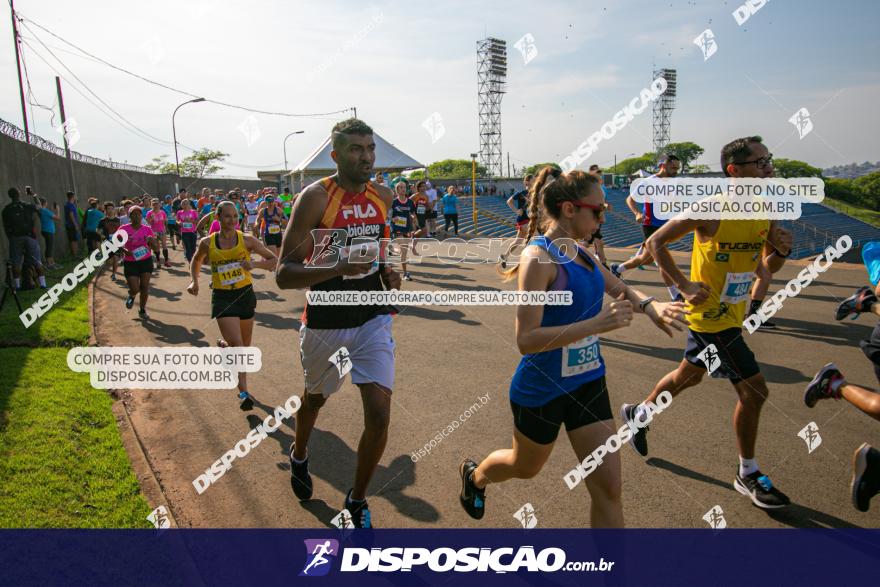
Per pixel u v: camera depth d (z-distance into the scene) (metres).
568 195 2.44
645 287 9.33
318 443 4.26
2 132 12.82
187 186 33.91
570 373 2.48
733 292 3.32
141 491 3.51
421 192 14.98
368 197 3.18
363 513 3.02
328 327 3.07
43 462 3.72
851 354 5.80
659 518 3.14
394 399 5.03
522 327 2.38
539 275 2.38
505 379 5.48
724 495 3.36
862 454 2.74
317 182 3.11
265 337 7.38
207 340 7.38
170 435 4.45
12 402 4.71
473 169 23.81
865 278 9.30
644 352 6.14
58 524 3.06
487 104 43.09
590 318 2.47
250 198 18.92
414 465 3.85
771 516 3.15
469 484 3.08
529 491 3.50
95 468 3.73
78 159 19.66
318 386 3.22
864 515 3.12
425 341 6.91
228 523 3.23
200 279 12.45
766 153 3.27
